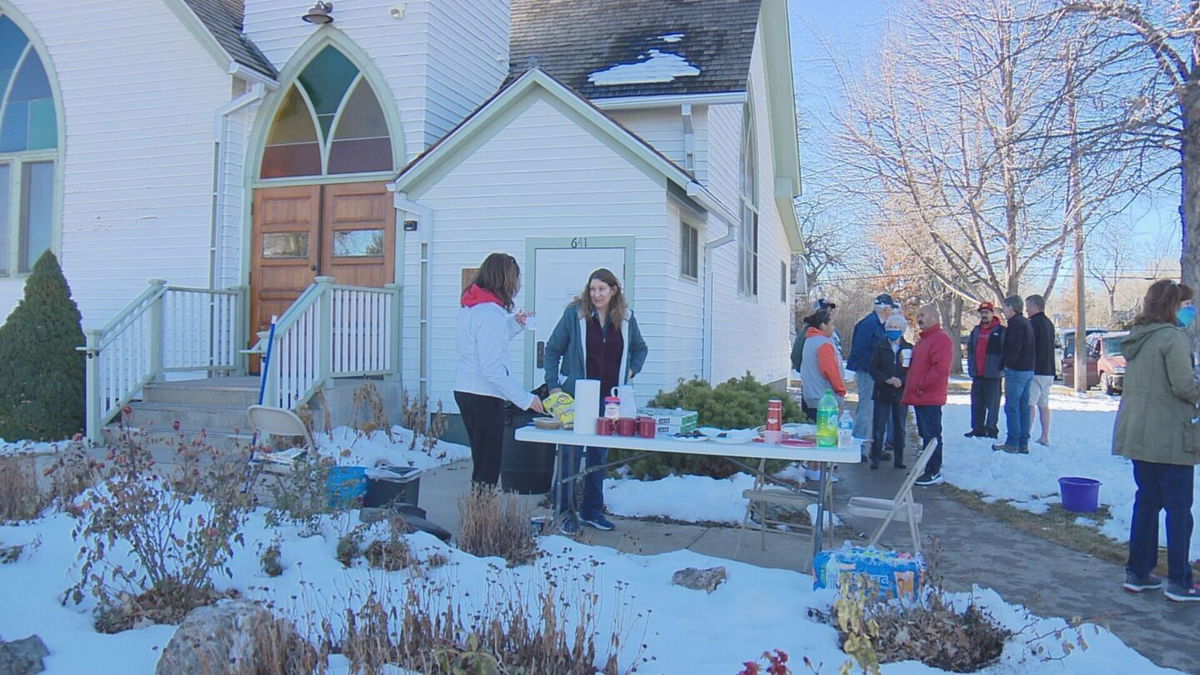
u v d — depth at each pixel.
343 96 11.33
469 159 10.27
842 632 3.74
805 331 10.01
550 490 7.24
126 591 4.15
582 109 9.77
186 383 9.99
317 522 5.19
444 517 6.67
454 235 10.35
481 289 5.66
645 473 8.17
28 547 4.58
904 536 6.60
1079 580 5.49
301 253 11.30
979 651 3.83
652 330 9.73
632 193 9.77
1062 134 9.88
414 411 10.04
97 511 4.20
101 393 9.44
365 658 3.28
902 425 9.70
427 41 11.02
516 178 10.12
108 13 11.81
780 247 20.44
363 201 11.09
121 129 11.77
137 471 4.79
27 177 12.34
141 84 11.69
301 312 9.06
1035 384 10.77
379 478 6.07
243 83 11.41
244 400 9.48
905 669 3.67
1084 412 16.02
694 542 6.19
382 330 10.33
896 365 9.52
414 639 3.56
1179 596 5.02
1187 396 4.89
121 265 11.74
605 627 4.01
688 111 11.02
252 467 5.37
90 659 3.57
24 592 4.06
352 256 11.09
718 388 9.37
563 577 4.48
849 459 4.91
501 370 5.54
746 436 5.57
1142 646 4.39
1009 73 13.75
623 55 12.42
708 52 11.88
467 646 3.36
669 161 9.69
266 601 3.95
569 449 6.27
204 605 4.00
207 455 8.09
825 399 5.12
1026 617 4.20
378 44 11.19
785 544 6.19
